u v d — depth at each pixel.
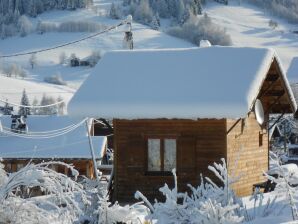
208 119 21.03
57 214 11.05
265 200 14.65
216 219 9.62
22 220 10.18
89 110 20.72
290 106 25.00
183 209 10.34
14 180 10.34
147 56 23.36
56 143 44.94
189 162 21.20
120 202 21.42
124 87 21.47
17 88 149.62
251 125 23.55
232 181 11.12
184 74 21.89
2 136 46.56
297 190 11.85
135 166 21.42
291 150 40.66
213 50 23.00
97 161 43.25
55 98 139.38
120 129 21.56
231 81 21.00
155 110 20.28
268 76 23.27
